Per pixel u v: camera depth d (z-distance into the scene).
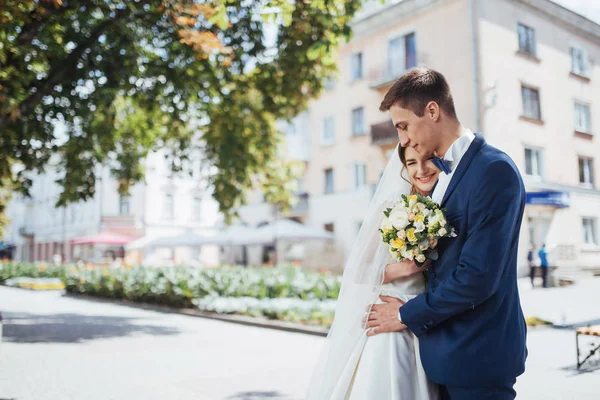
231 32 9.99
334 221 27.72
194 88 10.84
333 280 14.27
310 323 10.05
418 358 1.89
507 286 1.75
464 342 1.69
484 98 20.17
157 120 13.16
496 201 1.68
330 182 28.39
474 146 1.82
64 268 26.50
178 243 24.09
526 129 21.28
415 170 1.97
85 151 12.03
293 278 15.09
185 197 40.81
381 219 2.16
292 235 21.30
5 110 7.68
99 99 9.47
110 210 38.88
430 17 22.19
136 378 5.84
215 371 6.22
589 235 23.12
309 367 6.46
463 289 1.65
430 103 1.82
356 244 2.19
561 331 8.55
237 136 12.01
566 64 23.17
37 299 17.81
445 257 1.82
